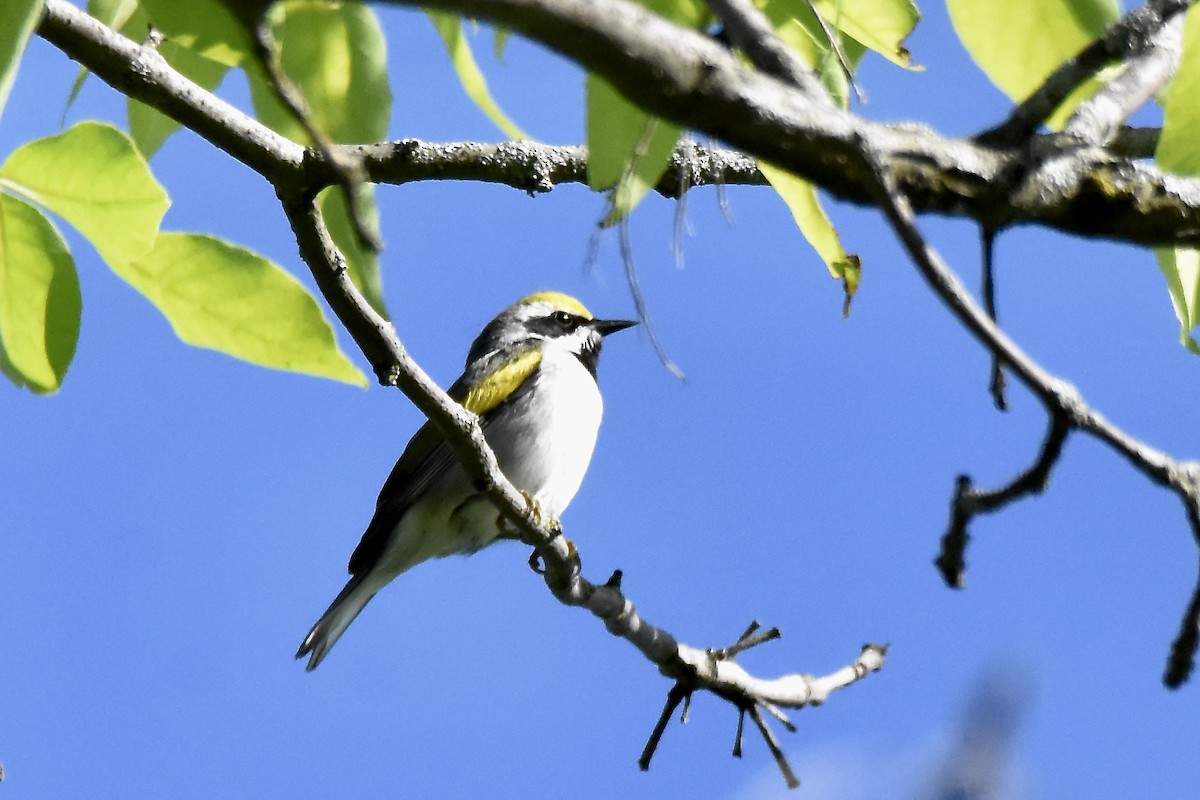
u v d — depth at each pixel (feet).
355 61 22.17
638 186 17.76
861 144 11.36
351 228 23.04
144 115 24.90
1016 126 14.37
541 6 10.07
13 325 20.15
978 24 18.53
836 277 23.81
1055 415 12.73
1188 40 13.34
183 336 20.31
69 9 20.76
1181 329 21.89
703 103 10.96
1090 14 18.08
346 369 20.51
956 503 14.03
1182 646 14.28
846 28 21.93
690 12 16.26
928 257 11.64
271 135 21.43
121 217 18.25
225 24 17.61
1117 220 14.34
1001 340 12.11
